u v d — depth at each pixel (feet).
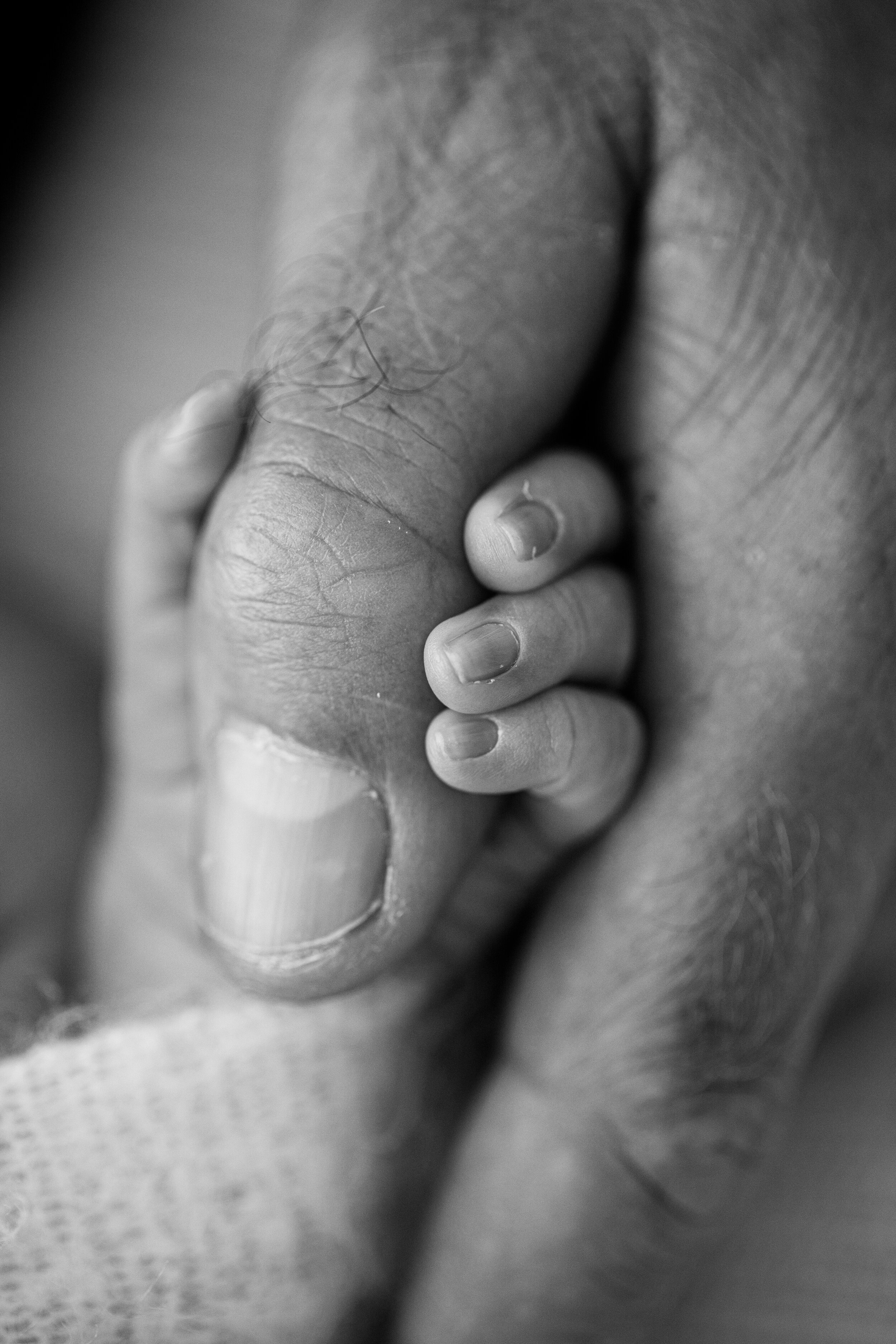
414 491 0.57
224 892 0.59
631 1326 0.68
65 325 1.00
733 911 0.64
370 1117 0.68
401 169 0.64
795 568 0.63
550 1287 0.66
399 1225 0.69
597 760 0.60
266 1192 0.66
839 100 0.64
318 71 0.68
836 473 0.62
